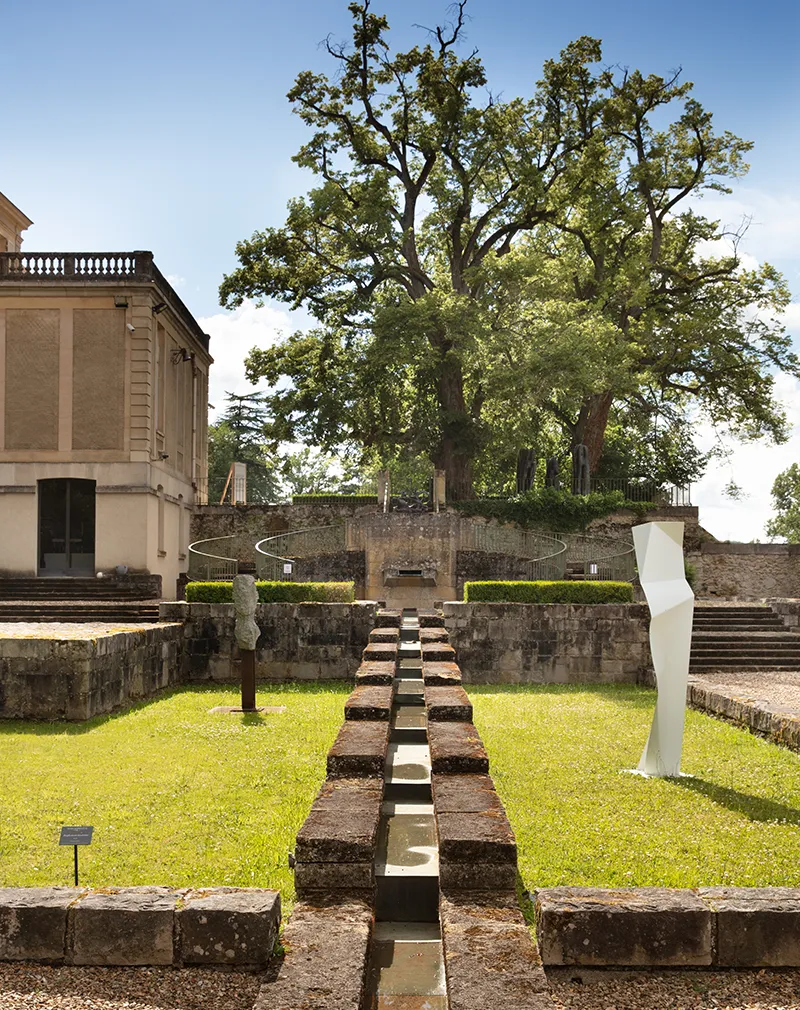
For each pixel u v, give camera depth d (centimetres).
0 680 1508
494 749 1247
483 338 3762
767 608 2478
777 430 4331
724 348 4138
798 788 1055
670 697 1121
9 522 3005
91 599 2850
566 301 4100
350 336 4056
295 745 1271
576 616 2059
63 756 1201
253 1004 458
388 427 4228
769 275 4188
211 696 1800
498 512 3891
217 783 1044
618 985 495
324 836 596
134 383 3016
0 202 3828
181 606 2039
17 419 3028
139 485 2994
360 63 3941
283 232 3997
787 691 1734
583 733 1383
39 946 512
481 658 2056
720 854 793
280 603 2047
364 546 3128
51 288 3016
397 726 1145
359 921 528
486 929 509
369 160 4069
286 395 4059
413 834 773
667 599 1141
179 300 3447
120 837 832
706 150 4134
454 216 4231
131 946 508
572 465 4259
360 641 2034
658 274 4306
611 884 708
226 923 506
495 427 4191
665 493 4112
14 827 864
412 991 516
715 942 509
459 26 3884
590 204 4094
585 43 3956
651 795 1006
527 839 824
